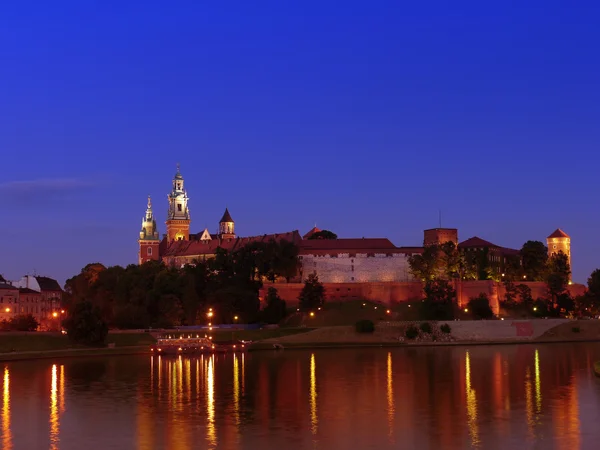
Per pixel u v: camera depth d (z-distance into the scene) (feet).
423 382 507.30
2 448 323.57
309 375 555.28
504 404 410.11
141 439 334.65
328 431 345.51
